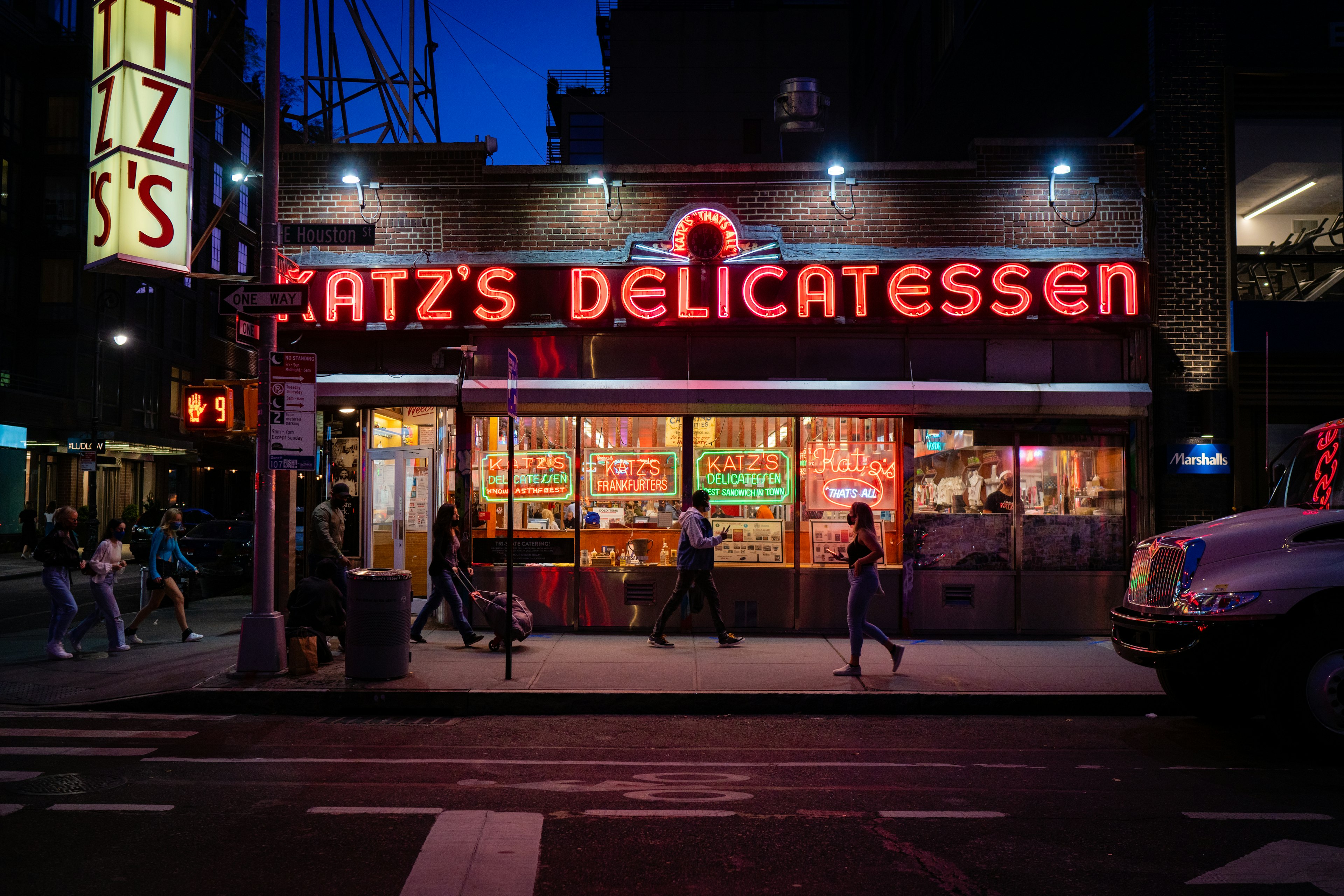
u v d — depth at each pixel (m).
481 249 12.87
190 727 7.94
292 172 12.95
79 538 30.06
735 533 12.70
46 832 5.07
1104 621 12.51
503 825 5.26
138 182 10.40
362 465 13.52
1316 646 6.93
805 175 12.85
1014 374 12.72
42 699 8.78
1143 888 4.37
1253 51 12.97
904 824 5.33
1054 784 6.25
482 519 12.80
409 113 18.86
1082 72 14.66
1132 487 12.58
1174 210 12.80
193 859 4.66
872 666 10.16
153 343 40.38
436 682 9.12
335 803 5.66
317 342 12.88
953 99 20.06
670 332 12.73
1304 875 4.54
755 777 6.42
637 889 4.34
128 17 10.50
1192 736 7.81
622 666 9.99
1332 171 13.00
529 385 12.49
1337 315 12.63
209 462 47.28
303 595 10.05
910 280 12.34
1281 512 7.72
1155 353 12.71
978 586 12.51
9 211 34.22
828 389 12.41
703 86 45.03
